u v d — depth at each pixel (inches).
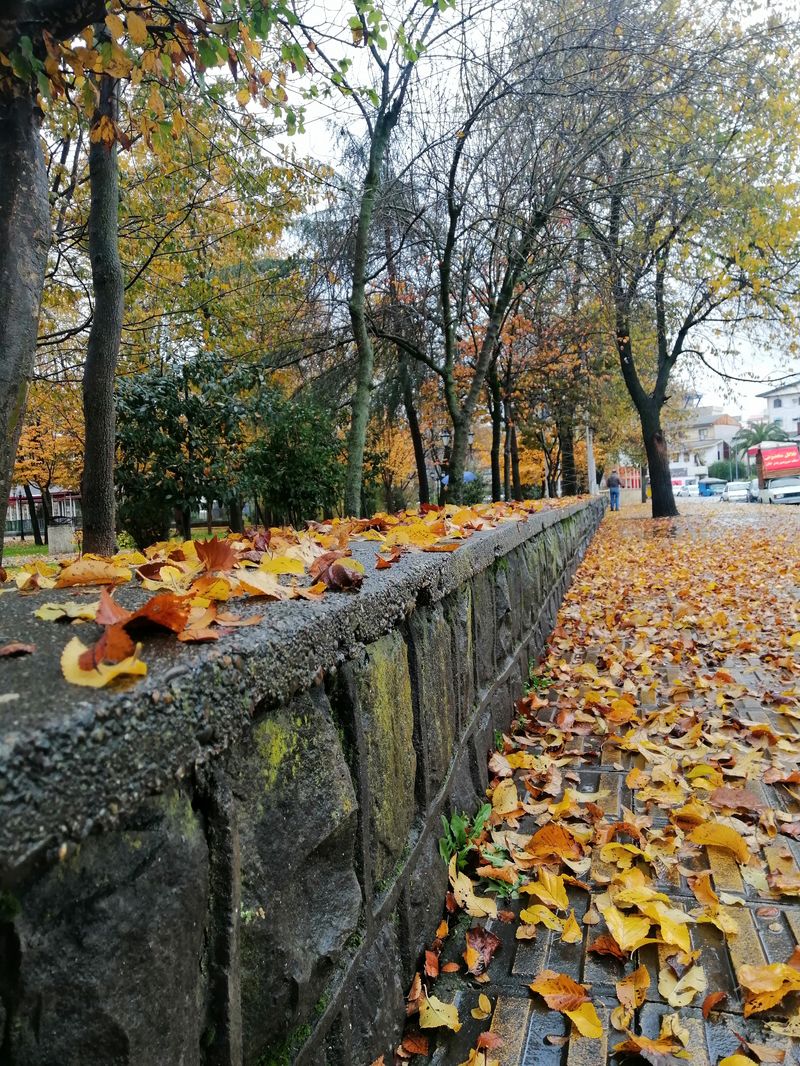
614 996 66.1
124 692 29.3
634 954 72.0
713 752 120.1
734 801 100.4
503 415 673.6
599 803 105.7
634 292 418.3
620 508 1059.9
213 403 389.7
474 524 139.9
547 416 741.9
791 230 395.9
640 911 76.8
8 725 25.2
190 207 290.4
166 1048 30.3
